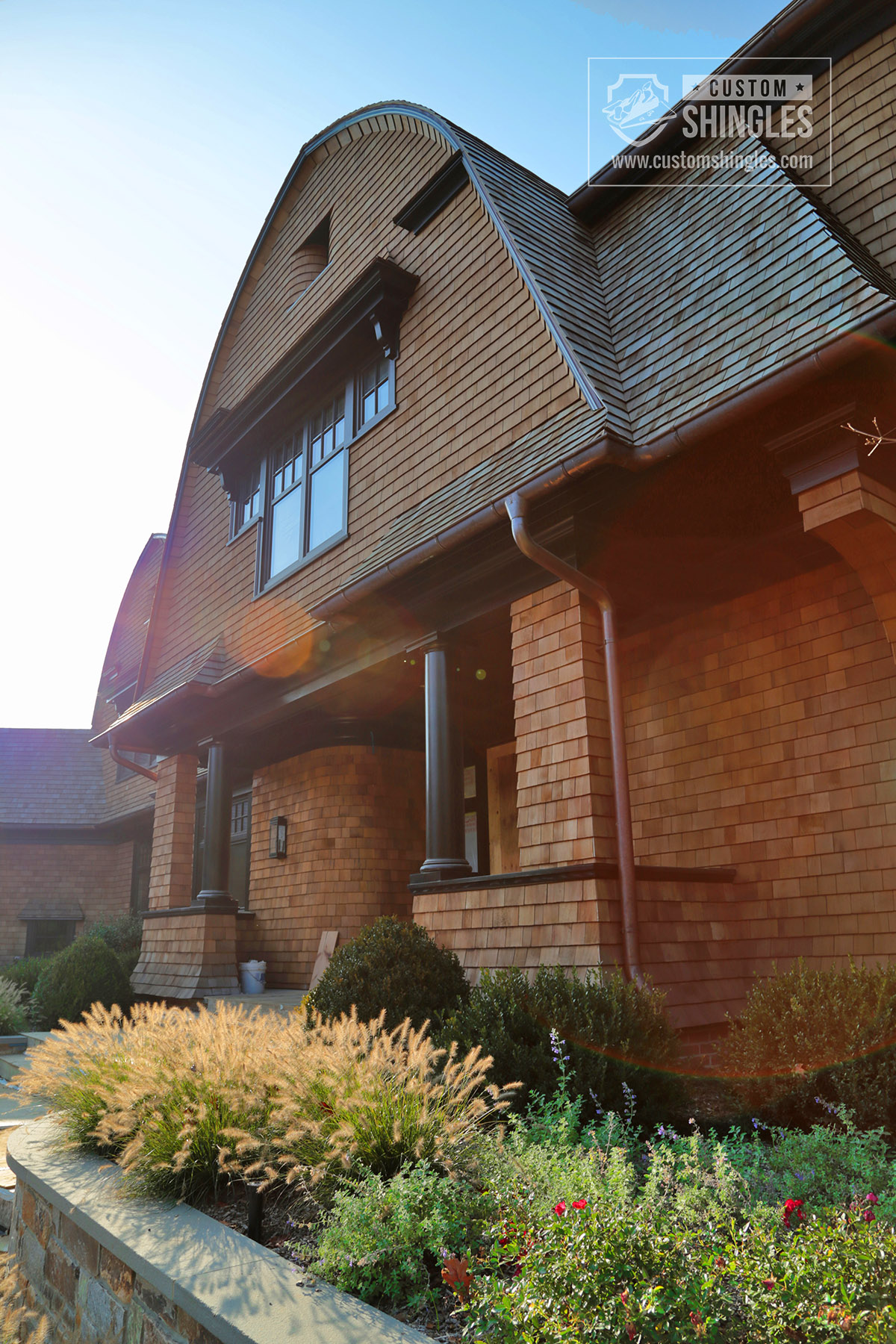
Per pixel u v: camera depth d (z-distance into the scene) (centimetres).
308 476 1087
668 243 742
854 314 508
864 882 643
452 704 807
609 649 662
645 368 671
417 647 843
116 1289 345
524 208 831
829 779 678
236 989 1094
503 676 1018
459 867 758
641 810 816
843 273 540
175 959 1150
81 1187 418
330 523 1027
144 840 1986
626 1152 346
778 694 724
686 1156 325
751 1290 215
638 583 742
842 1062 432
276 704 1080
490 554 738
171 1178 402
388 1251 293
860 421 544
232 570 1222
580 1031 468
